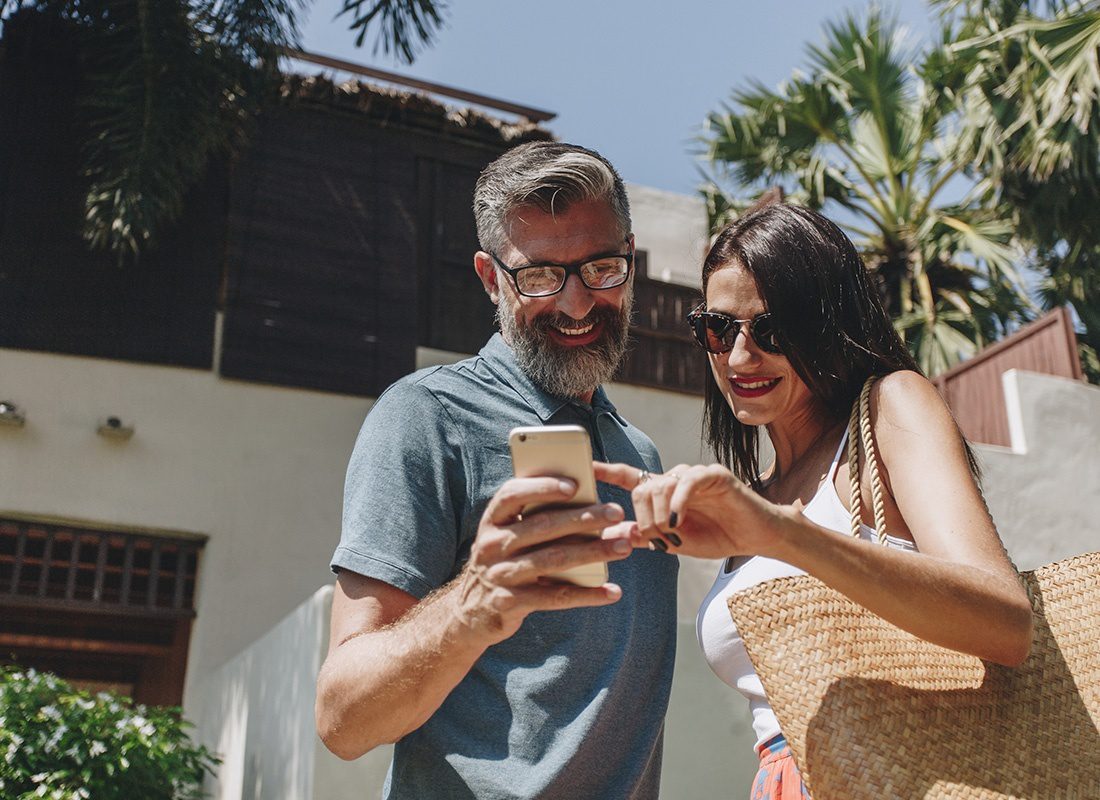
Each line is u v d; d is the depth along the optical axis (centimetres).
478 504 186
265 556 758
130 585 729
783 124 1288
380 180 887
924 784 141
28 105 796
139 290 783
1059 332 873
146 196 748
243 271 814
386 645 153
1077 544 814
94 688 721
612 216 207
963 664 153
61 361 749
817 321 191
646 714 190
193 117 776
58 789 502
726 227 206
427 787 178
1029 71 1012
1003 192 1100
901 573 133
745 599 149
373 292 850
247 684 613
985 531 148
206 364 783
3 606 695
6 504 707
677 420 863
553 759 175
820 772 142
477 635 138
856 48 1286
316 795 478
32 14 795
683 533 135
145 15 772
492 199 208
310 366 811
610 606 187
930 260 1259
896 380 173
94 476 732
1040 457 826
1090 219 1061
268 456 779
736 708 561
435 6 782
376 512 178
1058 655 158
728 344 198
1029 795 144
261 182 845
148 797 536
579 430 126
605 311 204
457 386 195
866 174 1287
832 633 147
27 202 776
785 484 200
